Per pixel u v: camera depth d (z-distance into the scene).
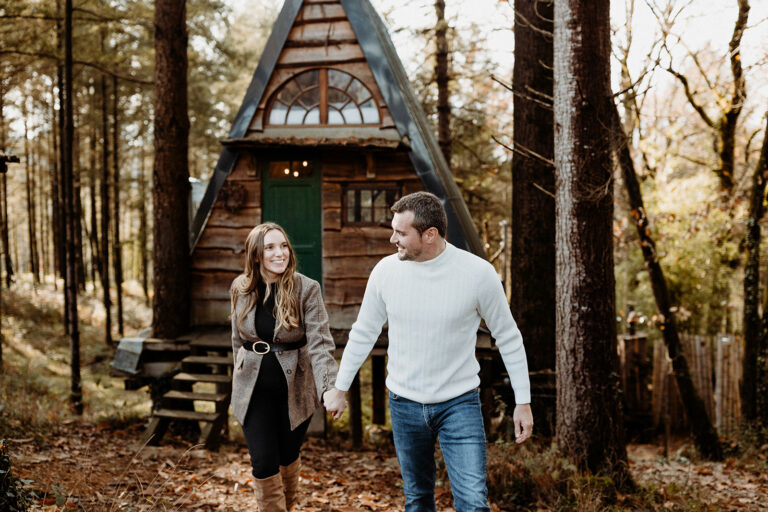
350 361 2.90
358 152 7.56
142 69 16.17
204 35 13.80
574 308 4.96
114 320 19.09
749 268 8.04
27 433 5.66
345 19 7.55
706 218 10.21
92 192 18.64
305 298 3.33
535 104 7.41
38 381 9.46
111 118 17.58
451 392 2.69
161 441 6.43
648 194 11.36
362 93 7.58
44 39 10.25
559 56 4.94
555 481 4.73
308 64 7.62
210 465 5.45
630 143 7.68
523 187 7.51
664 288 8.32
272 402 3.31
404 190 7.52
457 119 13.52
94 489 4.34
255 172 7.66
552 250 7.47
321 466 6.00
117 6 12.72
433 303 2.67
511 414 7.20
